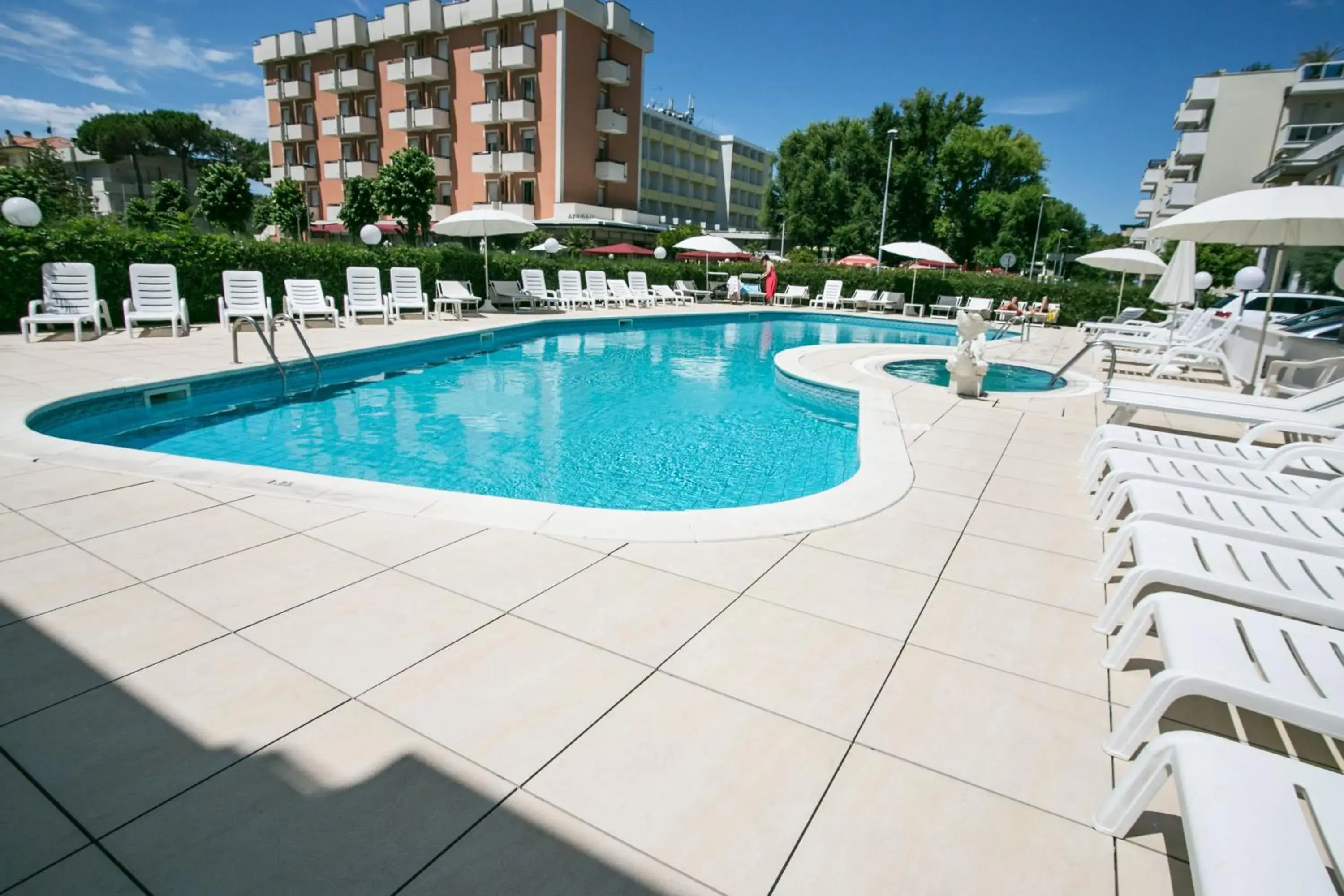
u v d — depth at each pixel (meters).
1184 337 12.52
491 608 2.69
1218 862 1.25
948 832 1.73
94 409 6.08
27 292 9.36
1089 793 1.88
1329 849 1.27
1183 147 35.25
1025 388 10.24
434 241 35.03
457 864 1.56
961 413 6.99
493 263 17.56
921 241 41.84
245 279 10.64
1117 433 4.66
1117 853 1.69
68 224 10.11
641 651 2.45
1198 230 6.46
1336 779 1.45
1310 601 2.25
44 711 1.99
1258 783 1.43
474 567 3.03
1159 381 10.23
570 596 2.81
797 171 45.09
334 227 38.56
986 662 2.49
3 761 1.80
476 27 36.03
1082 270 51.12
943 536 3.67
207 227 35.78
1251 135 33.66
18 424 4.89
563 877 1.54
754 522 3.71
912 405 7.29
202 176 33.31
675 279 24.52
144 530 3.26
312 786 1.77
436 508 3.66
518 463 5.94
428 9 36.12
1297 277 17.02
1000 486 4.61
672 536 3.44
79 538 3.14
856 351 12.33
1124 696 2.32
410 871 1.54
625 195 40.31
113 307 10.29
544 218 36.16
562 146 35.19
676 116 59.91
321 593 2.75
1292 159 19.45
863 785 1.87
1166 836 1.75
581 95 35.94
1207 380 10.28
